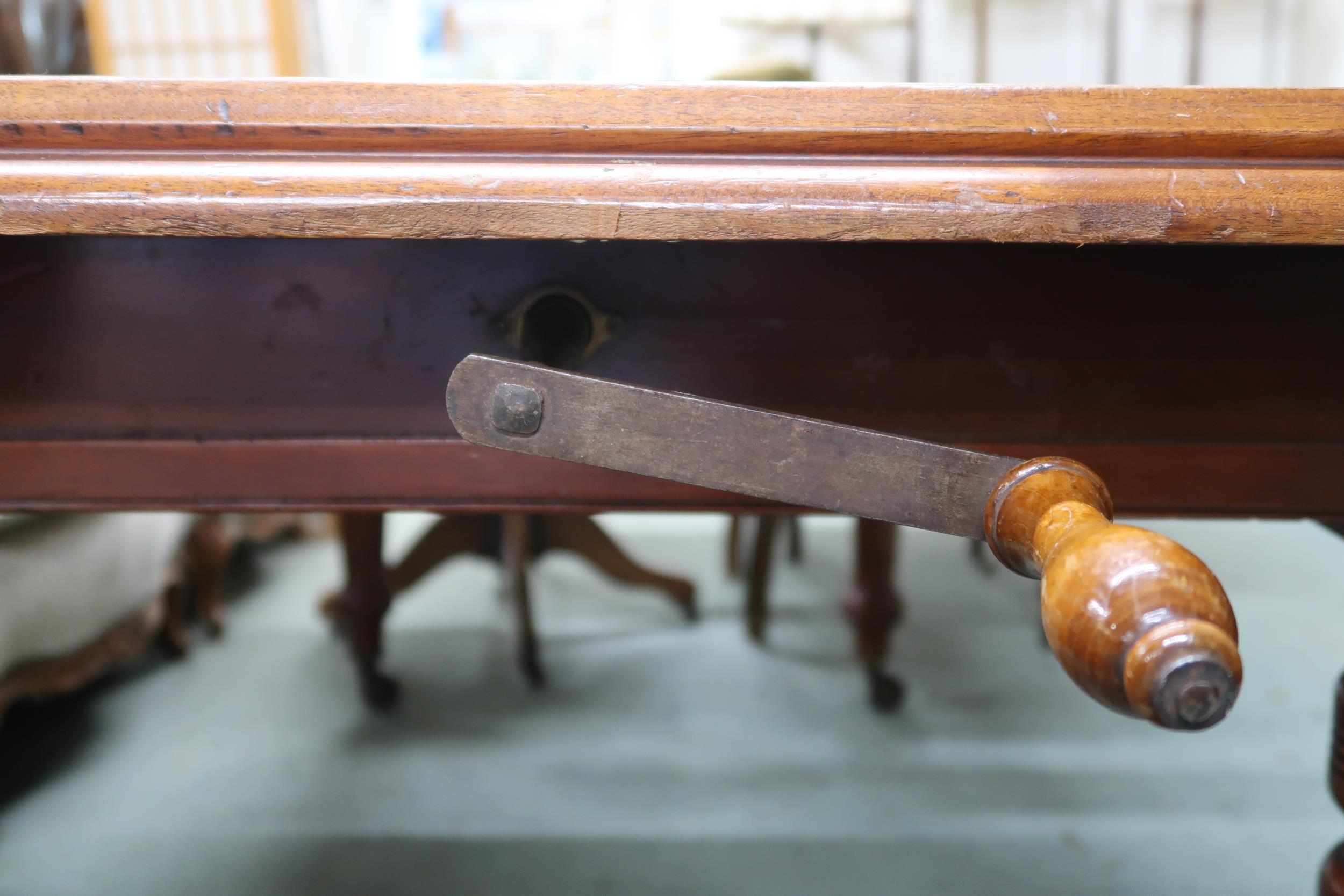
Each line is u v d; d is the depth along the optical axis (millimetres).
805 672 1896
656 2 3240
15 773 1529
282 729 1672
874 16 2766
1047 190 427
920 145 441
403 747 1609
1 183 426
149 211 424
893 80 3152
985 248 502
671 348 507
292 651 1997
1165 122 441
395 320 509
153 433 522
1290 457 527
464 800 1452
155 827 1384
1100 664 353
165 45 2883
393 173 431
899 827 1381
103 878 1268
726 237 425
